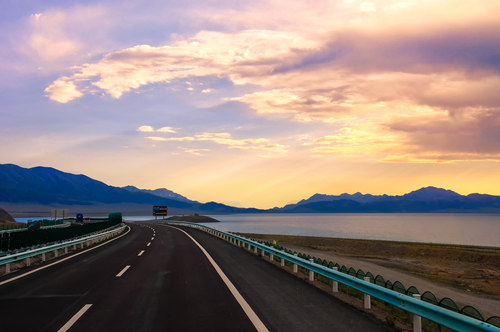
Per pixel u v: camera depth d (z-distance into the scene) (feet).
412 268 105.60
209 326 24.22
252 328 23.86
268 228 590.14
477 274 97.81
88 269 50.44
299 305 30.58
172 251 76.28
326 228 610.24
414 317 23.81
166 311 28.04
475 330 17.97
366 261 115.55
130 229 189.67
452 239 361.51
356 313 28.40
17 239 70.49
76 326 24.07
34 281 41.04
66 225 199.72
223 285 39.09
